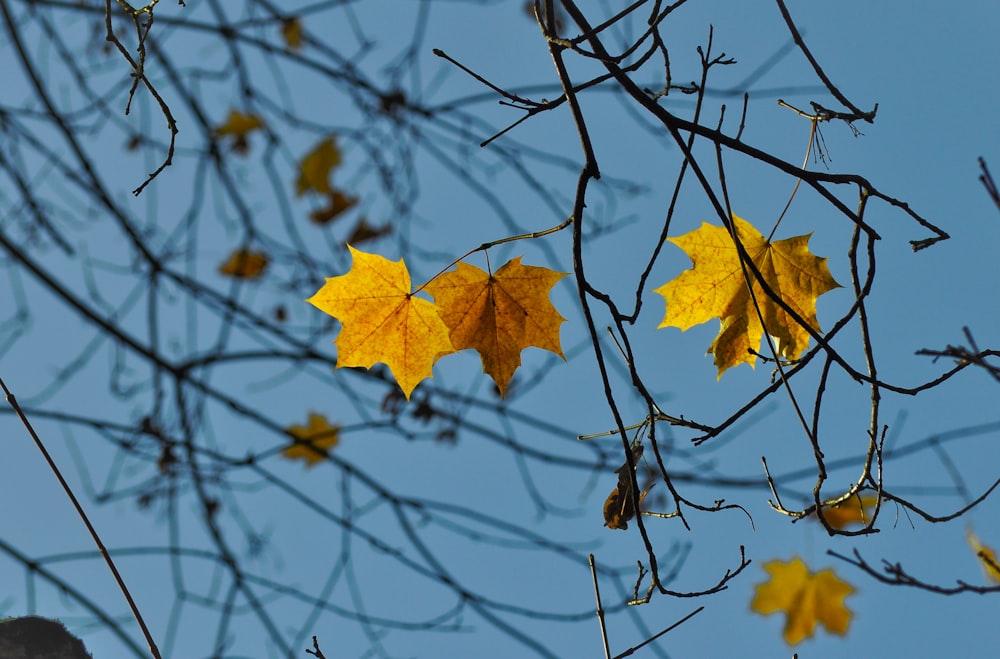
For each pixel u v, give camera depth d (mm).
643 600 2570
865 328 2543
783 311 2619
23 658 2688
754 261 2629
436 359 2607
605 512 2600
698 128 2543
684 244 2631
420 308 2605
